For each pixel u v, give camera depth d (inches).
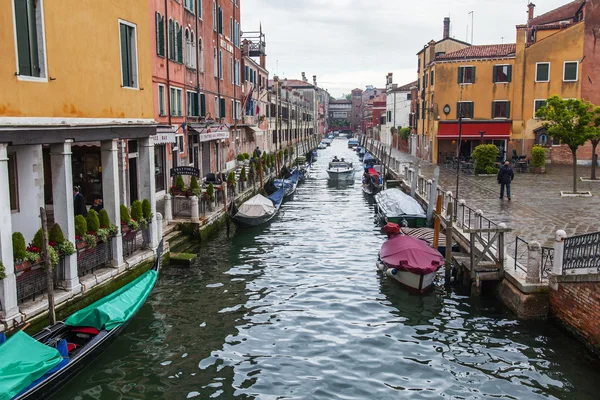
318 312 484.4
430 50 1627.7
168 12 820.0
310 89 3757.4
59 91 394.0
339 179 1624.0
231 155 1337.4
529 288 436.1
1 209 332.2
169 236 660.7
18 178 441.1
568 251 413.4
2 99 338.3
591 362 376.2
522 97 1425.9
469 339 423.2
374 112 3604.8
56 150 401.7
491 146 1232.8
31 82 364.2
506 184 846.5
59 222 406.9
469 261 536.7
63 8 397.1
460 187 1011.9
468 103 1478.8
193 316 467.8
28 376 285.0
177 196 737.0
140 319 456.4
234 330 440.1
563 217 696.4
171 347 403.5
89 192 655.1
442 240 660.1
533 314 438.3
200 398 333.7
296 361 387.2
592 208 762.8
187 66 932.0
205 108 1053.2
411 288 537.0
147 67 536.4
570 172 1232.8
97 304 379.6
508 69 1439.5
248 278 583.2
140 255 503.5
